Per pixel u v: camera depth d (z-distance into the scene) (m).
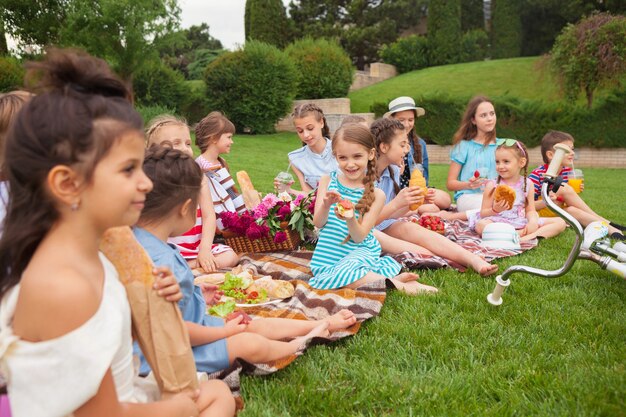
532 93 21.61
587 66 16.20
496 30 30.59
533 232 5.08
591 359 2.54
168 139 3.81
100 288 1.40
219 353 2.26
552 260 4.29
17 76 14.23
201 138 4.64
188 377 1.66
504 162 5.19
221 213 4.53
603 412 2.08
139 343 1.62
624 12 24.95
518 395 2.23
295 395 2.23
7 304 1.35
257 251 4.58
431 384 2.33
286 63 19.44
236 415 2.00
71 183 1.26
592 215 5.29
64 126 1.23
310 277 3.85
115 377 1.50
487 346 2.71
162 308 1.60
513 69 24.28
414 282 3.63
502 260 4.33
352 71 22.23
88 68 1.35
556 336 2.80
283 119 20.42
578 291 3.49
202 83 20.48
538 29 30.55
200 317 2.40
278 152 15.30
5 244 1.30
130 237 1.57
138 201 1.35
